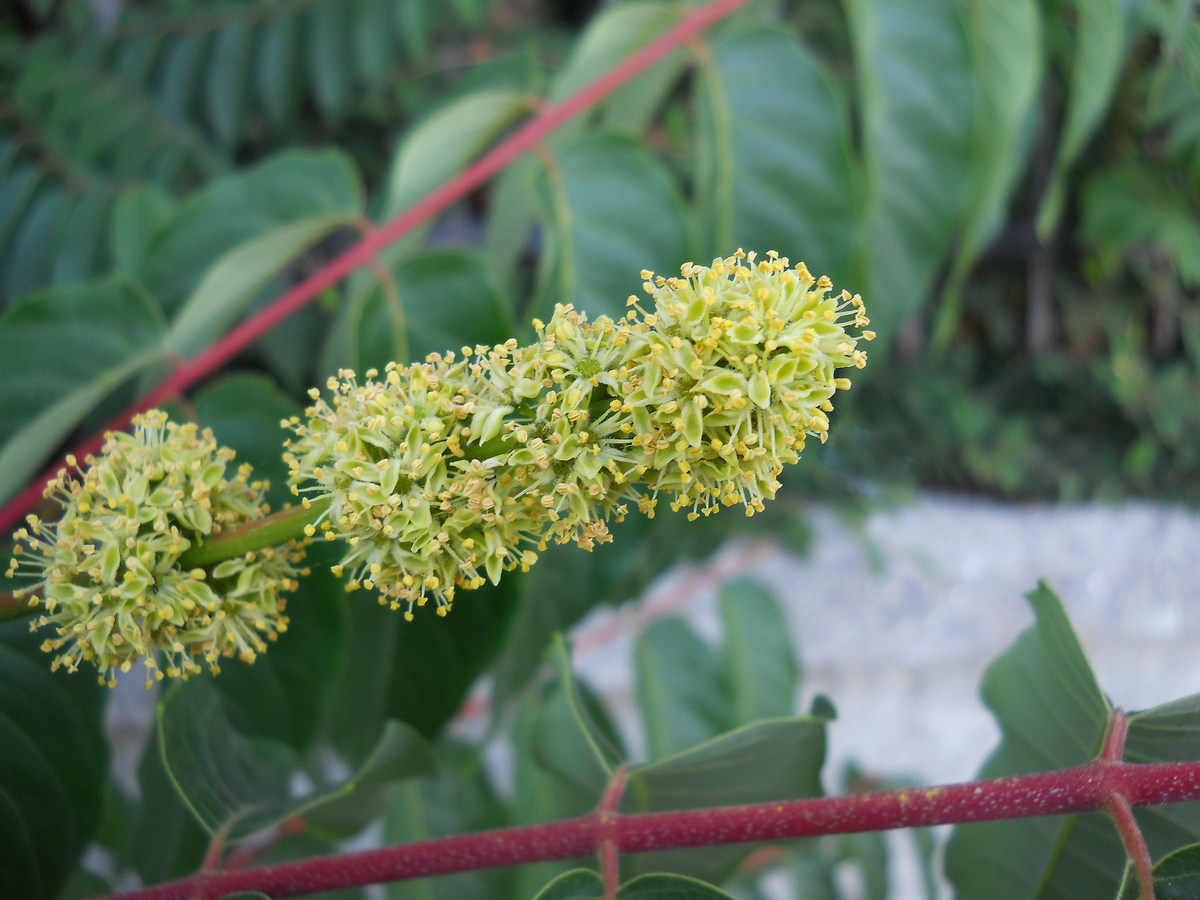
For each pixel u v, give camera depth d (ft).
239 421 0.52
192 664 0.40
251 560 0.40
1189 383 1.93
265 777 0.52
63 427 0.51
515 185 0.64
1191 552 1.96
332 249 1.36
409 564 0.38
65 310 0.52
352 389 0.40
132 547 0.38
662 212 0.55
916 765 1.84
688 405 0.36
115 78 1.01
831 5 1.23
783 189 0.57
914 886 1.36
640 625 1.23
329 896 0.60
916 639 1.79
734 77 0.57
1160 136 1.43
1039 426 2.07
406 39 1.10
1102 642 1.89
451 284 0.53
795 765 0.45
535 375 0.38
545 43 1.43
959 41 0.59
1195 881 0.35
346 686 0.55
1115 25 0.63
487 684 1.02
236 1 1.09
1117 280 1.92
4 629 0.48
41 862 0.48
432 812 0.73
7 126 0.95
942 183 0.61
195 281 0.58
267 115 1.25
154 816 0.55
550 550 0.61
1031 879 0.44
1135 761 0.41
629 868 0.49
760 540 1.31
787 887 1.12
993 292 2.01
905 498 1.60
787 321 0.37
